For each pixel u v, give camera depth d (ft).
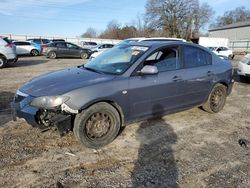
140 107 14.01
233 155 12.57
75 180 10.17
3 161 11.32
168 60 15.40
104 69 14.48
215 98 18.48
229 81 19.12
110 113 12.92
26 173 10.50
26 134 14.12
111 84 12.80
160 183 10.12
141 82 13.76
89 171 10.83
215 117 18.17
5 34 152.66
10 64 51.55
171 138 14.28
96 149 12.73
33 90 12.41
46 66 49.11
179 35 204.85
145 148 13.01
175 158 12.10
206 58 17.78
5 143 13.00
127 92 13.24
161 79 14.61
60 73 14.42
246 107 21.15
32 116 11.84
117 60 14.82
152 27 207.21
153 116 14.90
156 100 14.64
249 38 189.88
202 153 12.67
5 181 9.92
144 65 14.12
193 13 204.85
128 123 13.96
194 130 15.57
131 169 11.07
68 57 73.15
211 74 17.51
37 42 91.61
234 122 17.30
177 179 10.41
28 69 43.24
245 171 11.16
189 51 16.66
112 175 10.59
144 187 9.85
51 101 11.59
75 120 12.17
